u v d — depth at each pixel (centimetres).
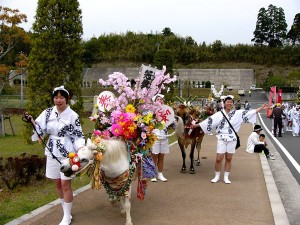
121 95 619
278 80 6856
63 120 525
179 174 896
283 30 10512
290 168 1027
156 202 652
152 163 603
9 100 3856
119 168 508
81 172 488
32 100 1139
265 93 6912
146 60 8250
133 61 8306
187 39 9581
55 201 644
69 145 526
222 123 792
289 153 1316
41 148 1306
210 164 1038
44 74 1124
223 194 707
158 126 614
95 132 556
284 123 2311
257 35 10656
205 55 8825
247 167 994
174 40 9056
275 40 10531
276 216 567
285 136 1964
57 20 1110
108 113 602
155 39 9200
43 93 1128
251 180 830
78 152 483
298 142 1670
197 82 7362
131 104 606
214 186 773
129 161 532
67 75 1145
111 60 8350
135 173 566
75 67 1144
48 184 805
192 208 615
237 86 7794
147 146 583
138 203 646
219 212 594
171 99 2167
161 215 579
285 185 815
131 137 555
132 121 549
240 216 573
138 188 574
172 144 1439
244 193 715
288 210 628
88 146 485
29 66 1134
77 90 1145
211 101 2139
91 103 3459
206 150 1312
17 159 797
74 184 784
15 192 739
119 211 597
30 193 729
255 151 1224
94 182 502
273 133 2022
